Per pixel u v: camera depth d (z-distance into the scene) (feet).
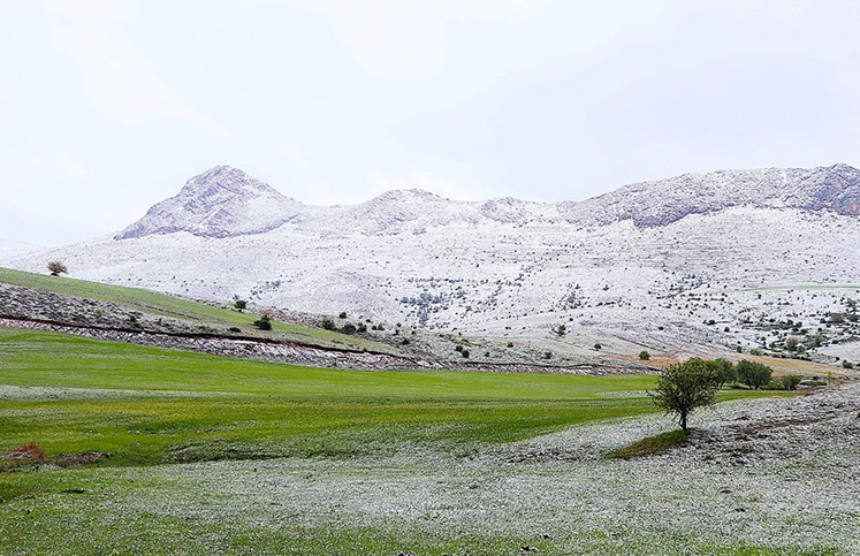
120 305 431.02
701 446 155.12
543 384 412.36
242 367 352.90
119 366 307.17
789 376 438.81
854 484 116.88
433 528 91.30
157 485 126.52
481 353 545.85
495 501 109.09
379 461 159.53
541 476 133.59
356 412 216.95
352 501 110.63
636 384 439.22
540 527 90.17
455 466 151.74
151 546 84.02
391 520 96.48
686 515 94.79
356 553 79.97
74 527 93.71
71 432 176.65
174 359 344.08
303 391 292.61
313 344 439.22
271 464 156.15
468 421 197.26
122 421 190.60
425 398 275.59
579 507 102.32
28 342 325.21
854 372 652.07
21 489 122.31
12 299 384.06
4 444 161.38
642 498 107.65
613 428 183.52
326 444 173.68
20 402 209.56
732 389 398.42
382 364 438.81
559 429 187.01
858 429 156.66
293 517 98.94
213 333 407.23
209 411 209.56
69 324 366.43
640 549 77.51
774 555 74.54
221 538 87.35
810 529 85.76
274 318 554.05
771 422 173.06
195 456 164.66
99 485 125.59
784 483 119.34
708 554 75.15
